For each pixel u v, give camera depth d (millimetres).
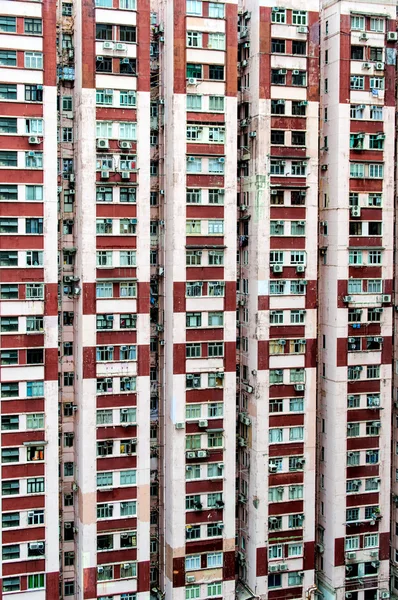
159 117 49781
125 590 47938
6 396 45125
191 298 48281
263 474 50438
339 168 51281
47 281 45344
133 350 47375
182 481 48719
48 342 45531
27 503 45719
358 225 52000
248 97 50406
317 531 54219
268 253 49844
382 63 51719
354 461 52719
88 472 46844
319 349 53719
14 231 44750
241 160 51500
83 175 45906
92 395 46719
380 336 52750
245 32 50344
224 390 49250
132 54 46500
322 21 52594
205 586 49594
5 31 44062
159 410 50594
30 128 44750
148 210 47250
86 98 45781
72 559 49469
